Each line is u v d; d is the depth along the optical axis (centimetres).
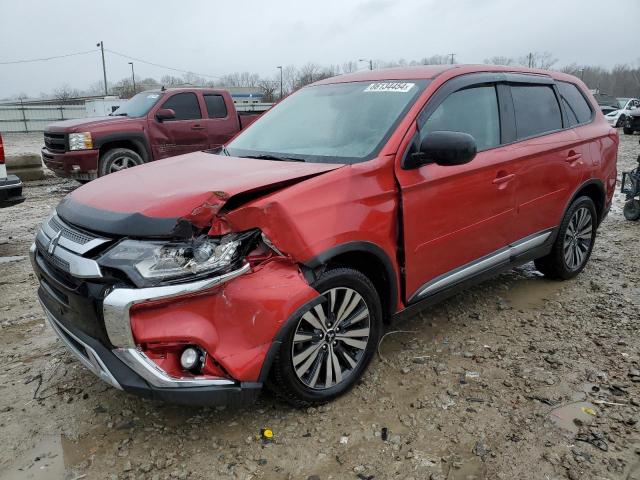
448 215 350
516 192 404
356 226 295
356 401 313
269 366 268
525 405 309
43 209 877
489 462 264
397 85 372
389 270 320
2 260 584
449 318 423
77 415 304
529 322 416
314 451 273
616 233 686
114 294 242
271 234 264
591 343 381
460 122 370
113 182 320
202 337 251
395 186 318
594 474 255
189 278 247
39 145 2302
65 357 367
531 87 443
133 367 248
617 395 317
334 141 350
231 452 273
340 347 309
